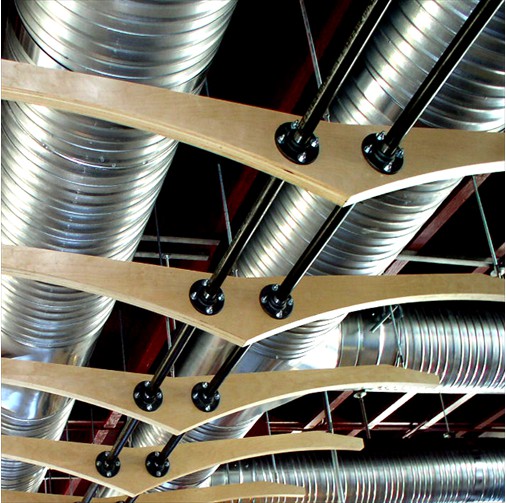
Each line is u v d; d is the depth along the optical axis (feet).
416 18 14.15
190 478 29.37
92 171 14.53
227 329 15.66
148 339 28.81
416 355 26.11
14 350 19.52
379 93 15.46
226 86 20.70
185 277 15.80
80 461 23.07
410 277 16.55
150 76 12.86
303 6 16.46
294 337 21.48
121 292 15.39
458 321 26.63
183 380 19.99
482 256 27.61
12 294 17.76
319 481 32.35
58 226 15.65
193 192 23.97
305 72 19.17
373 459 32.94
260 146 12.49
